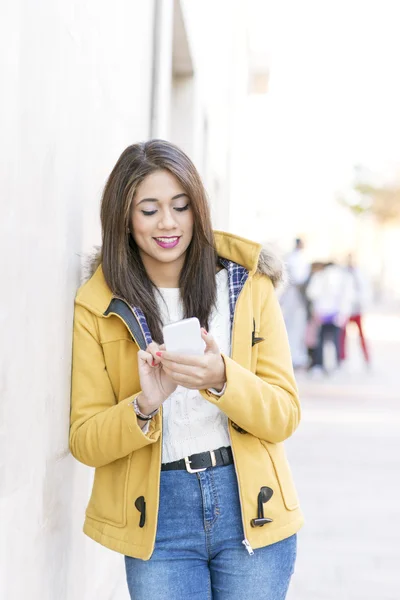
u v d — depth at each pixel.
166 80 4.74
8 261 1.63
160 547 2.04
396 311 41.28
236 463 2.05
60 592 2.30
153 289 2.17
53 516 2.18
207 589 2.07
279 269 2.21
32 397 1.88
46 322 2.01
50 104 1.99
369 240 52.34
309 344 13.21
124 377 2.10
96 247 2.30
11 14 1.59
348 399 10.46
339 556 4.49
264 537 2.05
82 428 2.05
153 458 2.02
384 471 6.51
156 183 2.05
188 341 1.87
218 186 10.14
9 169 1.61
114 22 3.06
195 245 2.13
